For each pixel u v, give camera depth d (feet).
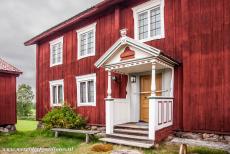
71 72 46.11
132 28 35.32
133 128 30.22
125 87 35.47
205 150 24.21
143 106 33.94
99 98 39.42
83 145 30.68
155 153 24.35
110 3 36.60
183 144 21.57
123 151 23.72
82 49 44.75
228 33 25.00
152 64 26.76
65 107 43.16
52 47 52.60
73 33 46.50
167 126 28.32
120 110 33.17
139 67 30.53
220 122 24.97
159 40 31.68
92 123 40.37
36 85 56.24
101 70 39.45
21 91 108.88
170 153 24.21
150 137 26.23
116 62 30.71
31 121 85.61
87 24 43.32
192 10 27.84
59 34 50.39
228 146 19.86
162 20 31.48
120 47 30.53
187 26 28.12
